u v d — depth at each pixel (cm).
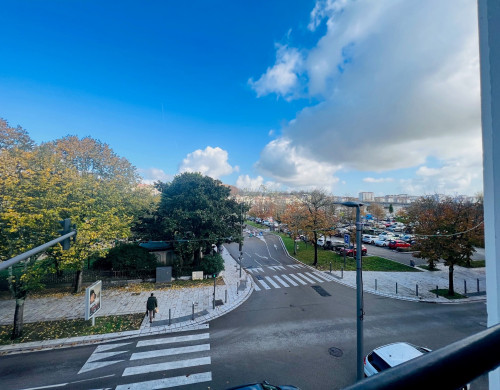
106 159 3039
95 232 1543
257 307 1509
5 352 1055
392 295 1661
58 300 1620
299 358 985
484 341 57
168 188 2270
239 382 862
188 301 1603
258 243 3794
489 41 131
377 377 48
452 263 1641
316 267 2412
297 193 4841
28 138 2130
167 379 879
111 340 1146
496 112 125
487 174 132
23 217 1177
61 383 864
